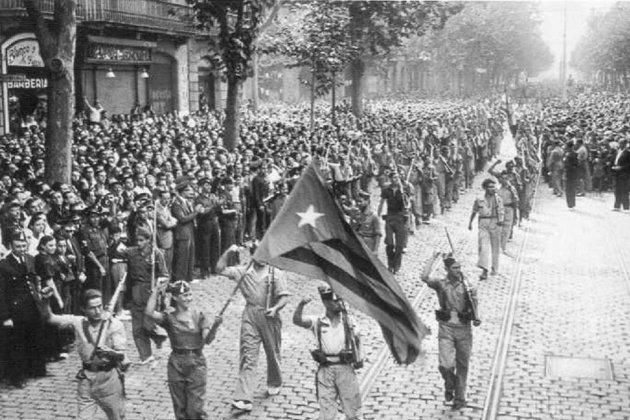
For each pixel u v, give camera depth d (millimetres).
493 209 15828
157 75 39812
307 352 11461
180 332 8227
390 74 104375
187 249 14930
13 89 30734
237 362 11078
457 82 109500
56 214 13633
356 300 7855
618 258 17469
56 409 9500
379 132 34875
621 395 9992
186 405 8336
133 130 26625
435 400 9820
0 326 10047
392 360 11164
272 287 9594
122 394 8156
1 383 10227
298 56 33688
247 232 18547
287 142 26969
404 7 40500
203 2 26719
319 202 7879
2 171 17375
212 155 22203
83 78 33281
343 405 8359
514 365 11016
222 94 47156
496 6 92250
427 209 21484
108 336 8062
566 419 9266
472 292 9445
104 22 30922
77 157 20156
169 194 14672
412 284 15219
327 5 32781
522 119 42406
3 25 28594
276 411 9438
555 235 20109
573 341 12047
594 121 39219
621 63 89625
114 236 12852
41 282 10648
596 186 27562
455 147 25297
